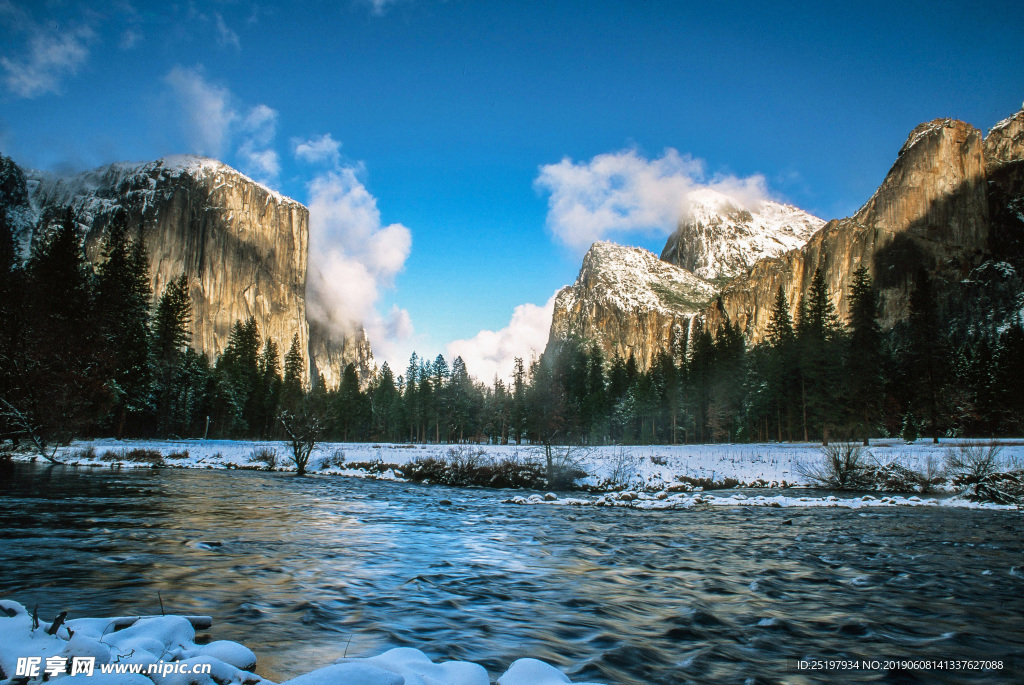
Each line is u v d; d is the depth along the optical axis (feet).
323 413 128.06
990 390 229.86
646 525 56.24
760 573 34.37
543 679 15.23
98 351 126.00
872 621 24.62
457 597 27.12
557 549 41.78
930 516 65.51
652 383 339.98
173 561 31.86
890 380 223.30
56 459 113.70
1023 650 21.20
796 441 220.43
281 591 26.61
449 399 388.16
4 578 26.55
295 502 66.44
